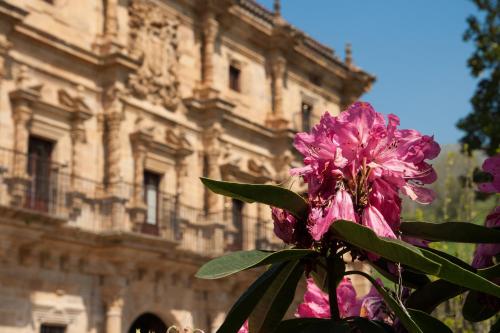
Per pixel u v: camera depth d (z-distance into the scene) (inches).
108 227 923.4
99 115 962.1
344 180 91.2
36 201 857.5
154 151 1042.1
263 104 1269.7
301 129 1328.7
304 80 1363.2
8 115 859.4
